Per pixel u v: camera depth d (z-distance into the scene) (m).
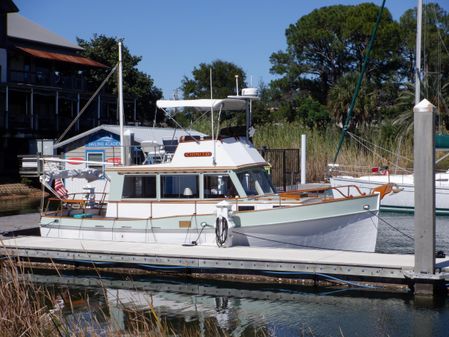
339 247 14.97
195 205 15.52
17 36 42.38
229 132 16.45
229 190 15.47
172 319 11.51
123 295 13.12
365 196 14.89
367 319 11.20
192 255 14.02
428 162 11.96
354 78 47.75
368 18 50.19
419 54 24.91
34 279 14.63
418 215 12.13
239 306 12.21
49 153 28.98
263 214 14.91
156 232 15.72
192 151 15.75
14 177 36.00
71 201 17.55
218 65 55.00
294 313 11.66
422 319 11.11
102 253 14.70
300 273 13.30
